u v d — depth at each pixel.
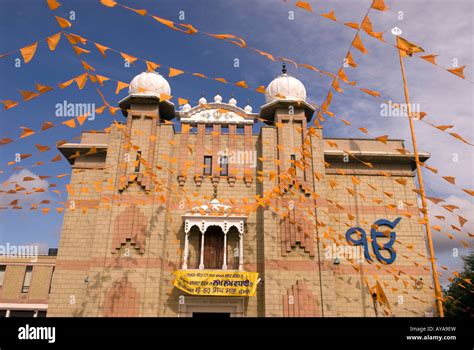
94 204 20.84
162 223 19.23
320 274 18.64
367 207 21.39
